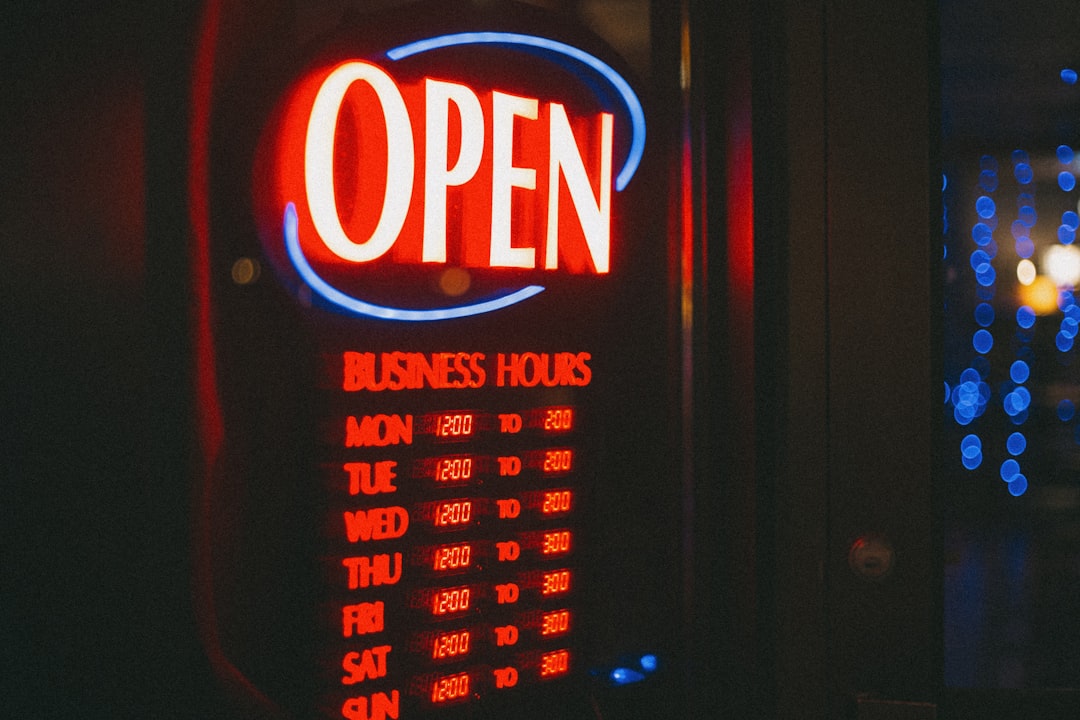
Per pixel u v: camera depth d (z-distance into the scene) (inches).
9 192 49.5
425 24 55.6
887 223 53.0
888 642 53.1
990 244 121.7
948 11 106.3
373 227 53.1
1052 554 135.9
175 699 51.9
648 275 64.9
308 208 51.8
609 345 63.8
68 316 50.4
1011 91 112.1
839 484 53.0
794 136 53.1
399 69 55.7
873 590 52.9
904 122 52.9
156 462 51.1
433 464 55.4
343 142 52.9
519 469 58.6
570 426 60.3
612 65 61.1
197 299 51.6
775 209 55.2
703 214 60.9
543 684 59.8
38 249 49.9
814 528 53.2
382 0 58.5
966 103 113.3
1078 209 118.6
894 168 53.0
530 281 58.6
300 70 51.9
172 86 50.9
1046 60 109.1
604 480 64.6
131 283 50.8
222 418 53.2
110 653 51.1
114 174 50.7
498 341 59.3
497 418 57.7
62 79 50.2
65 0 50.3
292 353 54.4
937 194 53.4
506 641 58.4
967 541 140.8
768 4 55.8
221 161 53.0
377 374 53.8
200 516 51.9
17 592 50.3
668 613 65.0
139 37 50.7
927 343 52.9
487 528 57.6
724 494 60.4
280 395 54.3
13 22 49.6
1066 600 120.3
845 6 53.0
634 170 62.6
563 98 61.0
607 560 65.1
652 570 65.8
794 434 53.3
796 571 53.5
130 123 50.7
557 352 60.5
